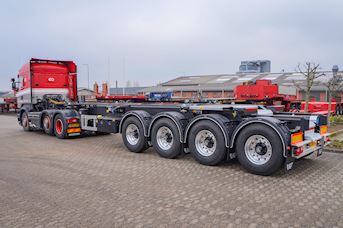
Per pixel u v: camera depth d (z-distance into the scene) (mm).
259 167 5961
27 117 13406
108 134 12367
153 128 7840
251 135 6074
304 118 6320
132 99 12117
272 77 48094
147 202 4594
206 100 10961
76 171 6418
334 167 6684
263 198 4742
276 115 7141
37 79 12844
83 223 3883
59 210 4316
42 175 6117
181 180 5723
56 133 11359
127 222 3902
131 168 6652
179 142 7309
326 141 7160
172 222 3893
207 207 4379
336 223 3855
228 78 54625
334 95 23828
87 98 16484
